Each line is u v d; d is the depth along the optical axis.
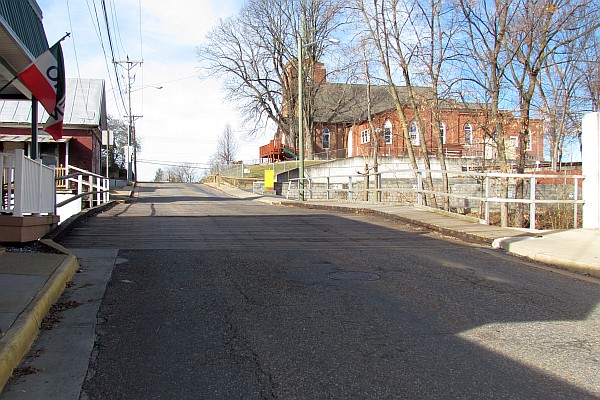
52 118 11.77
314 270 8.52
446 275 8.34
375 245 11.16
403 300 6.83
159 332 5.52
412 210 16.73
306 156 55.59
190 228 13.23
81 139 34.69
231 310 6.30
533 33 19.48
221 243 10.98
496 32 20.05
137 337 5.37
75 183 26.62
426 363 4.76
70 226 12.44
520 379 4.45
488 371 4.61
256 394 4.13
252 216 16.64
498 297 7.08
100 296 6.82
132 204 23.22
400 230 13.47
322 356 4.91
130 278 7.77
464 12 20.41
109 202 21.89
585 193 13.35
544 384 4.36
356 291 7.22
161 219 15.33
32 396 4.06
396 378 4.43
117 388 4.22
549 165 37.72
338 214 17.50
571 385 4.34
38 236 10.09
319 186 34.59
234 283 7.56
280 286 7.44
